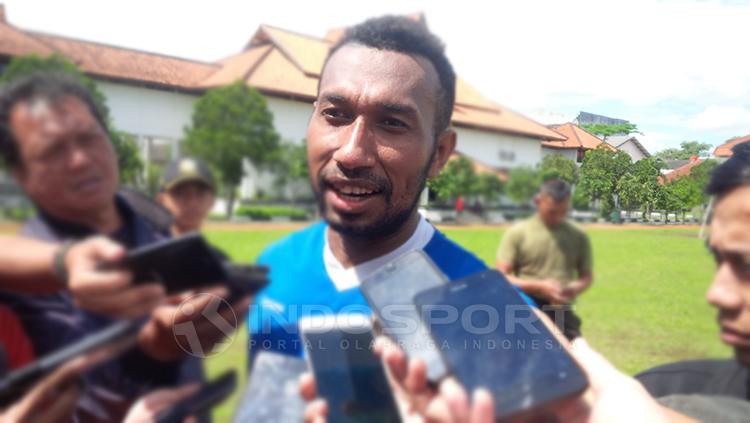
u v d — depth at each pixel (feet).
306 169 2.74
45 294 2.28
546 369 2.33
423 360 2.31
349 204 2.72
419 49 2.76
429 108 2.78
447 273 2.98
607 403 2.53
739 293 2.67
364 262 2.93
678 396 2.77
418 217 3.21
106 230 2.34
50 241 2.29
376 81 2.59
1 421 2.34
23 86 2.22
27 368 2.32
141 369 2.42
